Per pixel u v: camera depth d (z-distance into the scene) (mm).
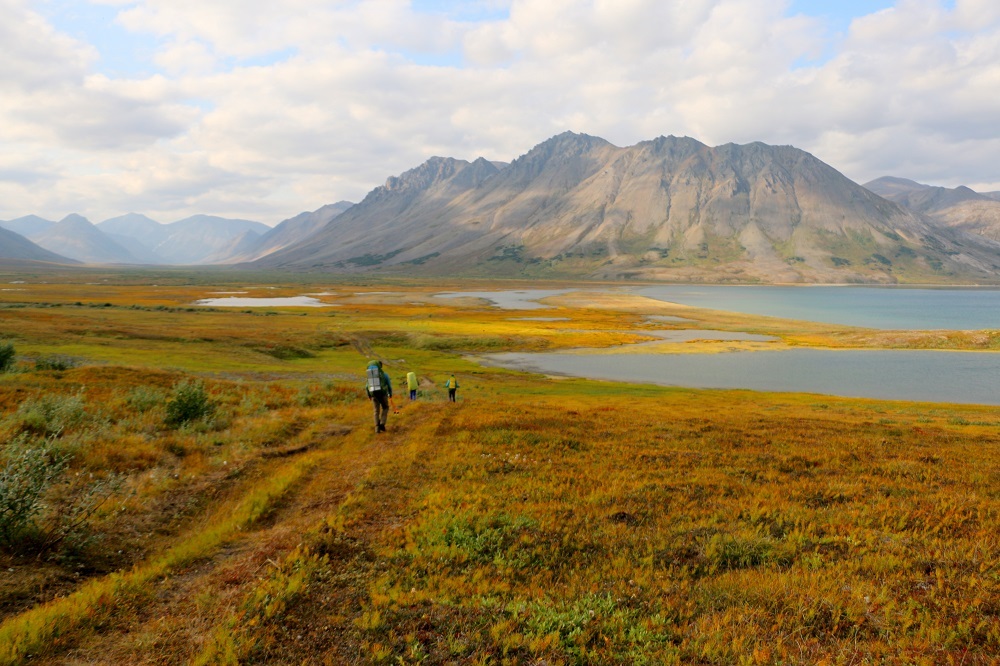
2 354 34812
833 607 7504
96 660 6062
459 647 6465
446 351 95125
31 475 9984
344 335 101375
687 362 85875
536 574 8828
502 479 14602
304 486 13781
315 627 6844
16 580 7926
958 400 61406
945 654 6316
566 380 68000
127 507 11312
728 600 7891
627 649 6559
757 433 23469
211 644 6180
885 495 13672
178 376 36750
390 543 9781
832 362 85875
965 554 9266
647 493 13328
